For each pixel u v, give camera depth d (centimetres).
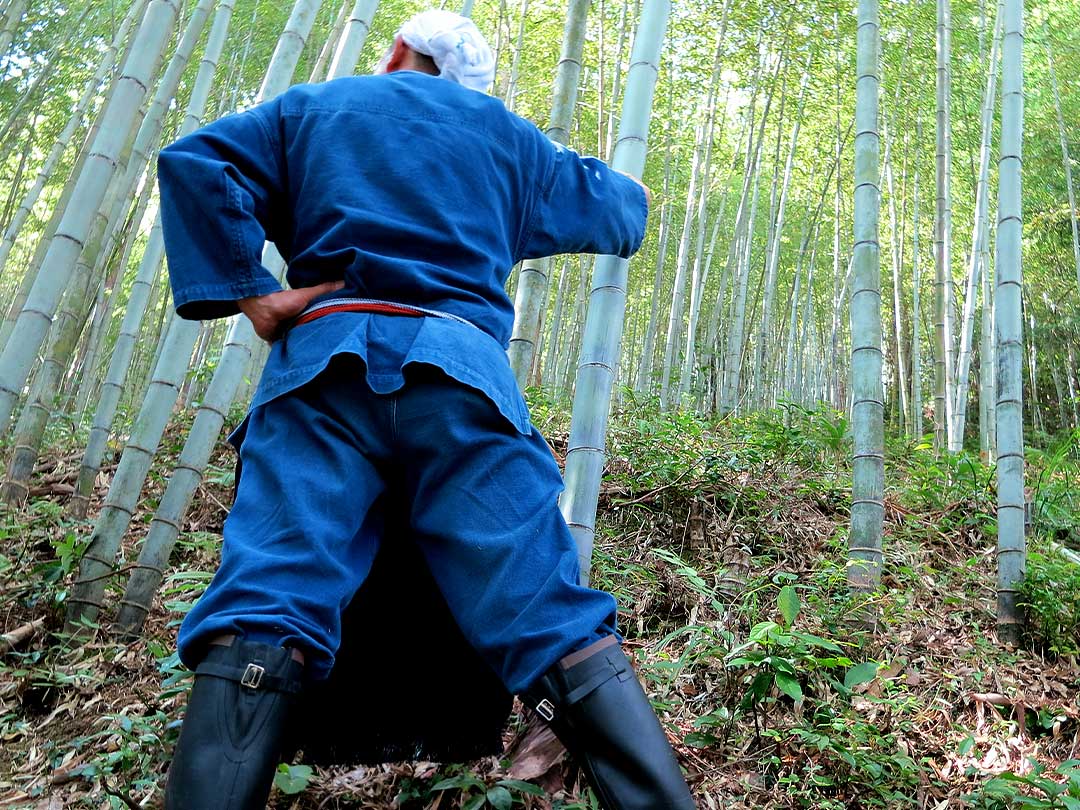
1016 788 208
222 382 312
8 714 240
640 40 227
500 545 115
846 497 466
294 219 131
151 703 229
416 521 121
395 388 117
